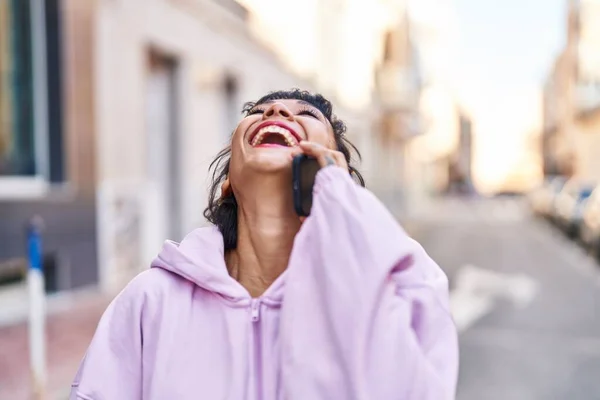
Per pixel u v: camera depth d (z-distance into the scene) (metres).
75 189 7.16
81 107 7.29
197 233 1.31
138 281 1.26
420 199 34.84
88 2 7.33
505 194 78.00
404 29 25.48
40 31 6.90
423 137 35.41
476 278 10.22
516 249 15.14
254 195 1.25
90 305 6.80
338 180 1.15
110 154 7.75
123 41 7.97
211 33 10.27
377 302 1.06
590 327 6.65
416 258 1.19
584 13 28.94
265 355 1.16
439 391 1.06
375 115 23.42
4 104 6.57
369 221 1.10
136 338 1.21
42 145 6.90
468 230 21.17
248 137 1.28
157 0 8.66
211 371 1.16
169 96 9.43
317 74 16.53
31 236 3.83
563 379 4.91
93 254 7.43
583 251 14.74
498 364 5.30
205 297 1.22
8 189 6.34
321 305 1.09
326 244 1.10
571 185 21.25
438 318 1.17
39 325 3.81
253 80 12.04
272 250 1.25
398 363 1.06
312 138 1.27
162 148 9.32
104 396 1.18
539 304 7.94
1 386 4.30
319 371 1.06
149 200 8.46
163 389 1.15
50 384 4.34
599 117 28.12
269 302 1.19
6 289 6.35
